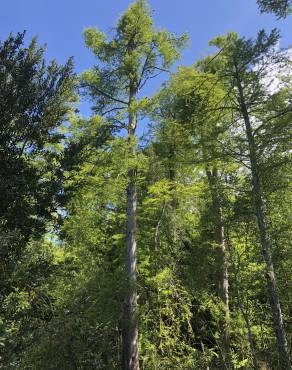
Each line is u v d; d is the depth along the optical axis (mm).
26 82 10055
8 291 8312
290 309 13539
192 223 15945
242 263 12750
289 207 12273
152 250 15750
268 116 11289
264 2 8320
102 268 15508
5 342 6848
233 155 11289
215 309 13734
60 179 9828
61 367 10367
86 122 13922
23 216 8977
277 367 12367
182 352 13656
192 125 12414
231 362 13055
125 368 13094
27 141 10312
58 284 12516
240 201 11359
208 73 12289
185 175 15688
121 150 13539
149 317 14391
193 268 14414
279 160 10555
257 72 11141
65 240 15039
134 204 14883
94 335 11781
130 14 15547
